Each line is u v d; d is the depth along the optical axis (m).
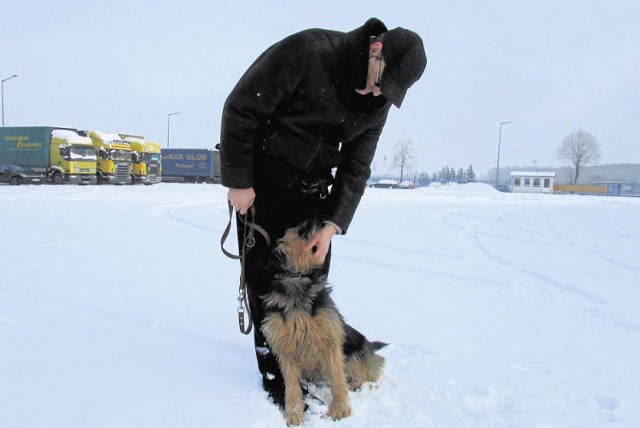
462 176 109.75
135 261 7.09
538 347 4.10
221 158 2.79
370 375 3.27
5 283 5.51
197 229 11.16
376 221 14.37
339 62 2.55
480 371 3.54
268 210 3.01
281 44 2.58
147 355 3.53
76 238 9.20
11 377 3.05
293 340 2.85
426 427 2.75
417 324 4.61
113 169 34.84
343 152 3.07
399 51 2.39
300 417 2.77
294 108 2.67
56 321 4.21
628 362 3.82
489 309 5.21
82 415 2.61
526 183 62.59
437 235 11.41
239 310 3.21
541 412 2.93
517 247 9.78
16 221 11.62
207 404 2.80
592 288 6.24
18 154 32.84
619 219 16.81
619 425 2.80
